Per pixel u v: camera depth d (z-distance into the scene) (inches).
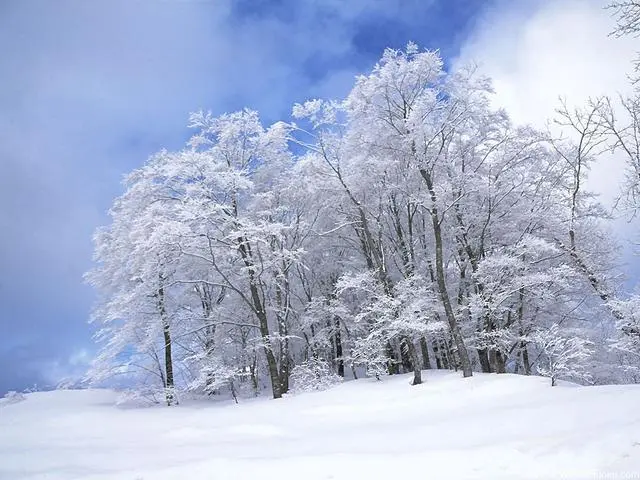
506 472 234.1
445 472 245.4
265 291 975.6
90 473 307.9
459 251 879.1
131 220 940.0
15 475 319.6
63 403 933.2
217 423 571.2
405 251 905.5
